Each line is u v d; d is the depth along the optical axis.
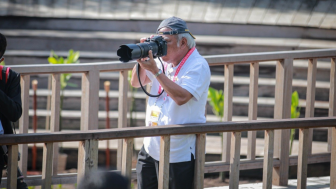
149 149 10.22
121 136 9.14
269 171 10.63
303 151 10.99
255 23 26.08
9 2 27.98
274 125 10.34
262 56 13.73
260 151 19.91
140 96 23.28
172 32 9.62
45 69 12.58
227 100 13.79
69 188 18.08
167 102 10.06
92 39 25.91
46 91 23.97
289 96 14.16
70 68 12.80
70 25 26.88
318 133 21.33
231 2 28.95
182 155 9.96
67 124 22.52
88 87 13.02
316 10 27.50
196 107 10.00
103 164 20.78
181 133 9.56
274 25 26.05
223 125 9.91
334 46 24.95
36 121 21.98
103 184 5.78
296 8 27.80
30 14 26.67
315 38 25.86
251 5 28.41
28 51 25.70
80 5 28.48
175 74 9.88
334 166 11.37
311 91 14.35
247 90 23.59
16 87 9.78
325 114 21.95
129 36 26.14
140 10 27.83
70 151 20.94
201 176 10.14
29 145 20.77
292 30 26.00
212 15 26.97
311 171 19.75
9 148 8.73
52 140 8.78
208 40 25.39
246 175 20.08
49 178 8.99
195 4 28.78
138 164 10.80
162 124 10.05
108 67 13.15
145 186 10.73
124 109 13.54
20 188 10.65
